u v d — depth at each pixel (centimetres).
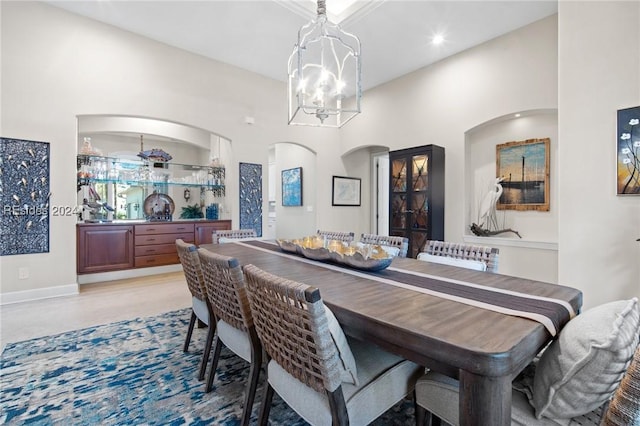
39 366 207
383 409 115
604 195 245
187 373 199
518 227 394
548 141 369
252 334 144
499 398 79
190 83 448
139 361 214
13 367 206
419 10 334
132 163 486
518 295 130
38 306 326
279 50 441
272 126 539
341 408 101
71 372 200
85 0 340
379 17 346
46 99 349
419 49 419
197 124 457
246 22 372
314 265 196
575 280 258
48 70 350
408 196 453
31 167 342
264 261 209
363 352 133
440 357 87
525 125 387
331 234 307
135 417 158
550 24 343
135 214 523
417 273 173
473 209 436
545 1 318
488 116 397
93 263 416
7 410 163
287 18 362
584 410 85
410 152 451
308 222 625
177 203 586
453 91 435
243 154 507
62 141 359
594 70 249
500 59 385
